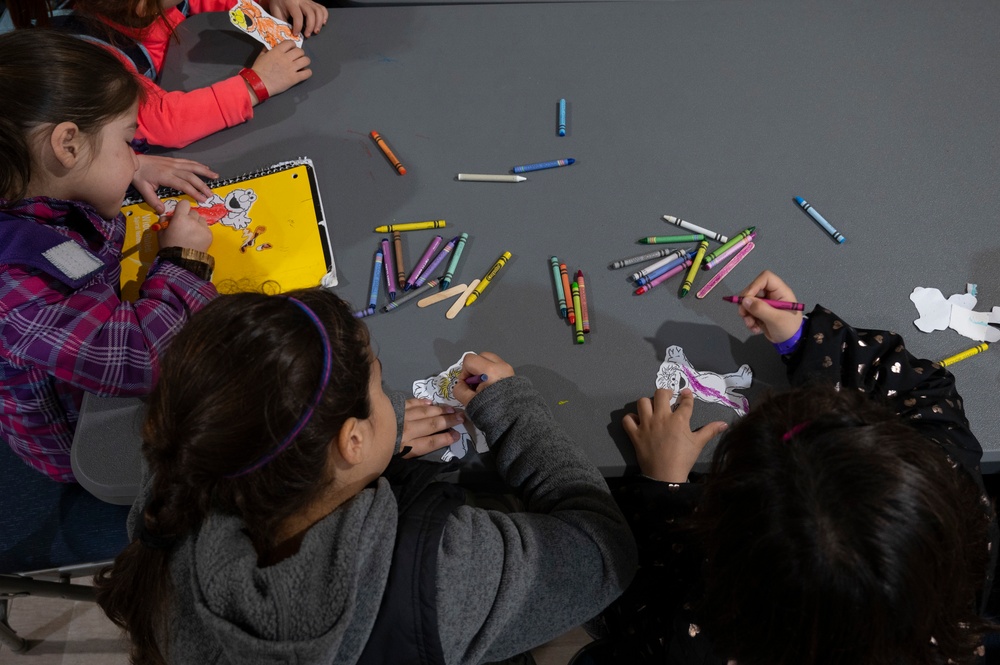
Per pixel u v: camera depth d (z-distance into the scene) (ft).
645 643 2.88
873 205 3.41
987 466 2.94
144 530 2.08
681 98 3.78
